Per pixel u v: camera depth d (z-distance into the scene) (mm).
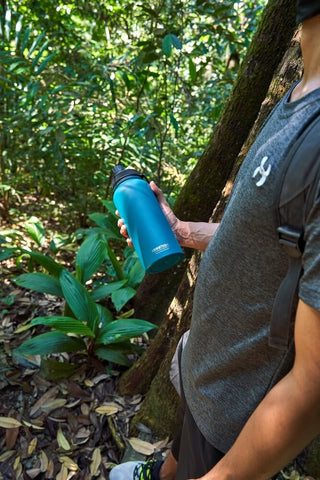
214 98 3342
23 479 1385
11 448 1475
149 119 2383
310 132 490
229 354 679
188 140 3396
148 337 2080
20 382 1713
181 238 1063
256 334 629
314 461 1405
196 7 2254
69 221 3156
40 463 1438
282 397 507
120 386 1741
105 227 2518
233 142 1757
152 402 1537
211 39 2723
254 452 549
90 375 1798
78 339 1800
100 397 1703
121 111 2895
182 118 3164
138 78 2656
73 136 2672
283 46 1553
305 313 463
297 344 487
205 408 759
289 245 505
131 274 2170
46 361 1753
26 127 2555
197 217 1912
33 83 2406
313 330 455
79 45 2723
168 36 2080
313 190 461
